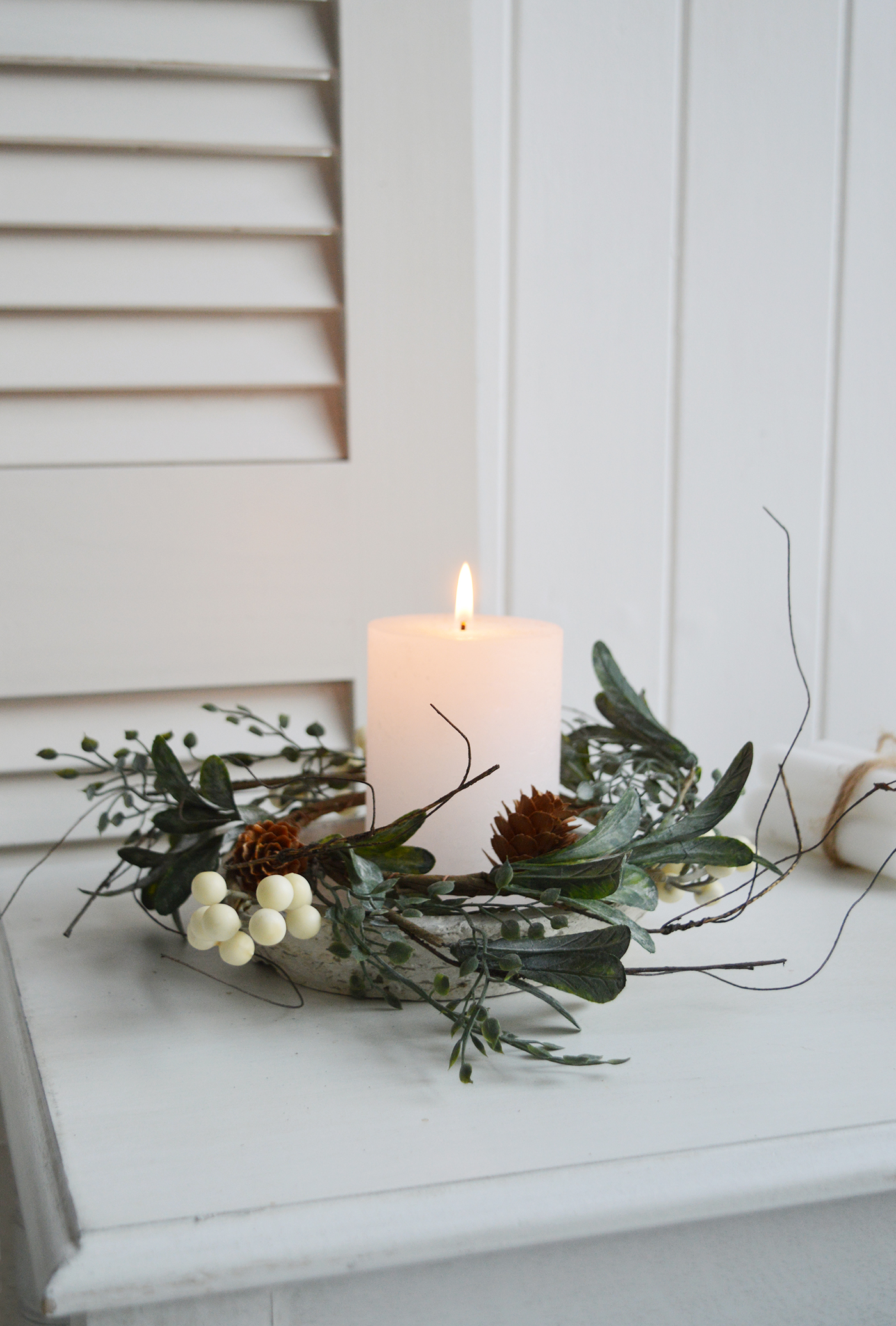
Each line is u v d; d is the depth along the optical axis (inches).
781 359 45.2
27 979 32.7
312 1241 27.0
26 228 38.2
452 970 30.8
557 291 43.5
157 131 38.4
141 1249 26.7
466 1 39.3
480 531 43.3
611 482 44.6
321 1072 29.8
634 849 31.3
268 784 34.5
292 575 40.4
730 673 46.2
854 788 37.2
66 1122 28.6
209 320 39.5
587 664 45.1
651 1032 30.9
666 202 43.8
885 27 44.4
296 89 39.4
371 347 40.0
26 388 38.5
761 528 45.8
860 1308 29.1
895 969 33.0
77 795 40.1
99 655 39.7
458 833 32.4
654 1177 27.8
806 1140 28.4
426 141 39.6
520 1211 27.4
